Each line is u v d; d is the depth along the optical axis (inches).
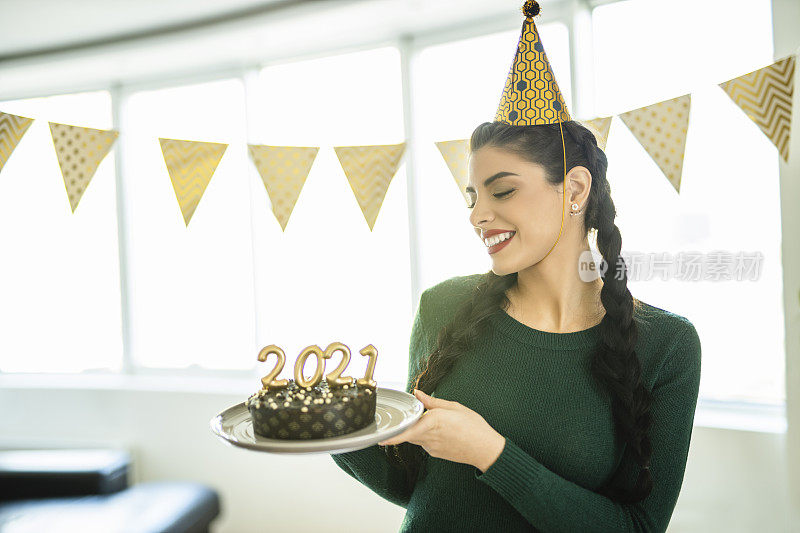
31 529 79.7
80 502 88.3
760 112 46.2
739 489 70.5
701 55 74.8
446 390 39.1
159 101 103.7
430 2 77.1
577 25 78.0
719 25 73.6
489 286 40.4
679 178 47.8
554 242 36.4
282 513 96.5
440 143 54.6
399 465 41.8
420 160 90.1
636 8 77.6
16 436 109.0
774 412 73.1
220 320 103.5
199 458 100.1
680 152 47.6
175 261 104.9
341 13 80.0
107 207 107.9
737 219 72.4
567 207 36.5
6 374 113.9
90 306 110.3
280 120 97.3
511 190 35.6
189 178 55.1
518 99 37.2
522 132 35.6
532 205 35.4
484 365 38.4
